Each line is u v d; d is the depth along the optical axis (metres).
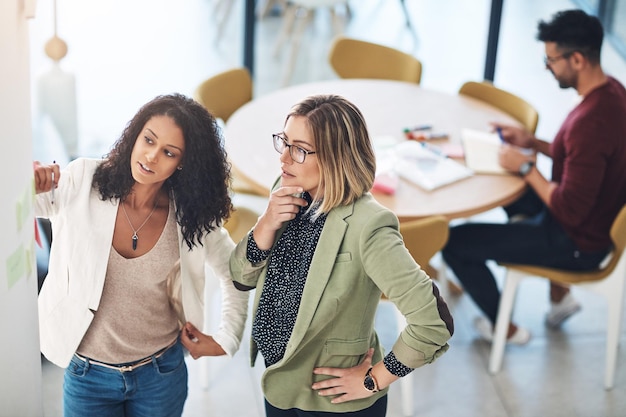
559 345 4.58
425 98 5.02
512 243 4.23
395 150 4.42
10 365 2.51
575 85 4.07
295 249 2.61
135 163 2.52
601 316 4.81
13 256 2.45
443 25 6.11
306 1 5.98
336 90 5.05
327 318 2.55
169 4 5.94
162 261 2.68
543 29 4.06
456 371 4.37
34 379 2.70
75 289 2.63
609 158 4.01
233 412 4.05
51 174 2.58
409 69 5.33
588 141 3.98
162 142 2.50
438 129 4.68
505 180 4.23
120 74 5.96
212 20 5.98
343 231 2.49
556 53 4.03
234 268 2.74
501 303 4.31
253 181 4.09
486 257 4.26
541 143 4.55
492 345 4.54
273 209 2.56
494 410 4.15
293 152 2.47
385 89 5.11
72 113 5.50
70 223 2.59
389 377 2.57
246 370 4.31
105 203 2.61
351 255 2.50
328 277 2.51
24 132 2.47
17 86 2.41
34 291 2.66
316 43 6.10
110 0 5.89
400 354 2.52
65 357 2.71
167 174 2.54
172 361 2.86
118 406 2.88
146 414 2.88
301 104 2.46
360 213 2.50
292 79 6.17
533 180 4.21
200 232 2.66
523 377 4.35
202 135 2.54
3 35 2.30
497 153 4.45
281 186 2.61
